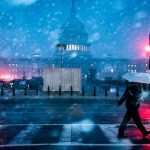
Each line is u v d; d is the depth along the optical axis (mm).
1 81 52938
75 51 192625
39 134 10055
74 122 12781
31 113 16094
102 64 181375
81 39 199750
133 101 9375
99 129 10969
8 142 8859
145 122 12633
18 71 169375
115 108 19156
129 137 9539
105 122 12773
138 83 9430
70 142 8820
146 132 9539
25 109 18234
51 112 16609
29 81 50406
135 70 179500
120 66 180375
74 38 198500
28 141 8984
